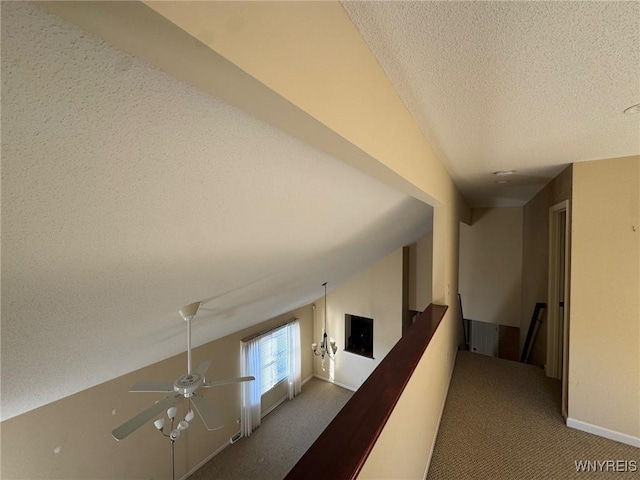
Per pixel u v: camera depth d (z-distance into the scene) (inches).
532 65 35.7
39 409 99.5
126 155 23.9
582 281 88.1
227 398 173.2
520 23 28.1
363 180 54.2
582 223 87.0
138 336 75.3
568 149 73.0
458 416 98.8
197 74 18.0
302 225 57.4
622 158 81.1
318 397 229.1
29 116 17.8
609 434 86.4
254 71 17.9
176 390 90.3
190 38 14.6
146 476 129.8
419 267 233.3
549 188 121.2
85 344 61.1
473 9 26.6
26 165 20.4
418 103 46.7
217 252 49.1
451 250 120.1
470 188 138.3
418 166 56.2
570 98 44.6
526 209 183.0
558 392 113.5
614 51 32.4
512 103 46.6
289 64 21.0
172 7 13.6
